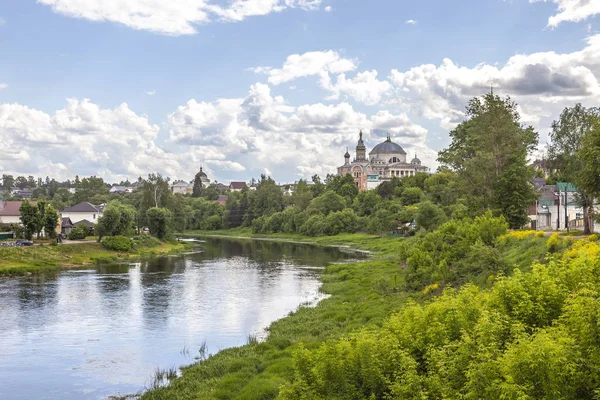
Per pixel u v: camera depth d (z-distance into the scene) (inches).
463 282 1758.1
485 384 633.0
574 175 2369.6
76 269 3262.8
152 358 1402.6
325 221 6397.6
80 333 1657.2
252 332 1662.2
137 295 2324.1
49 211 4005.9
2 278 2834.6
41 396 1149.1
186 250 4842.5
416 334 852.6
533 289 831.7
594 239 1590.8
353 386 775.7
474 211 2869.1
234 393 1083.9
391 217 5625.0
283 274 3046.3
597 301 660.1
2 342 1555.1
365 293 2121.1
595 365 613.6
